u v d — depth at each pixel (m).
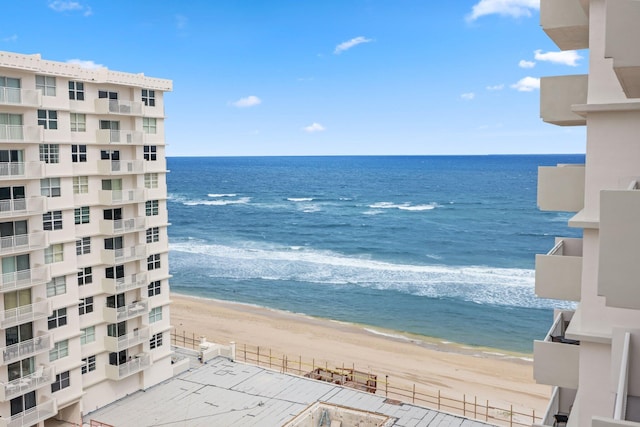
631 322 12.62
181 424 33.72
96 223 35.91
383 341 59.47
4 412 29.88
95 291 35.88
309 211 155.62
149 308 38.34
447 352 56.38
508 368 51.66
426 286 80.75
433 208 153.50
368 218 141.00
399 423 33.12
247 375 40.97
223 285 84.25
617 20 8.34
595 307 12.90
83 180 35.03
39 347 30.89
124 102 36.25
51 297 32.38
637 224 8.53
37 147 30.73
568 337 12.97
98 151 35.75
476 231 120.81
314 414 34.00
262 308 72.69
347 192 196.12
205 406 36.06
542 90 14.87
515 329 63.34
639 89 9.55
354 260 98.31
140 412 35.34
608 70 12.54
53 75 31.77
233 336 60.62
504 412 41.78
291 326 64.44
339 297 76.69
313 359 51.06
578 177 14.74
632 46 8.29
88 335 35.75
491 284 81.06
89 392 35.44
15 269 30.45
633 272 8.60
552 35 15.37
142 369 37.69
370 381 41.62
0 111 29.27
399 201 169.38
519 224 127.62
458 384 47.62
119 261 36.38
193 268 94.94
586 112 12.55
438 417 34.09
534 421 38.41
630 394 11.59
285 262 97.88
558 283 14.93
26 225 30.84
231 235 125.12
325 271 90.88
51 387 32.50
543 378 14.83
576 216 12.88
